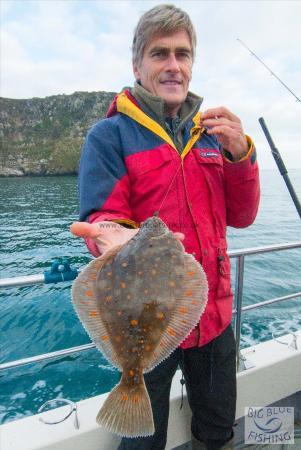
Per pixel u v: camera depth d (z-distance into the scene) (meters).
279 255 10.62
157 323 1.45
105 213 1.75
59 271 2.04
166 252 1.55
